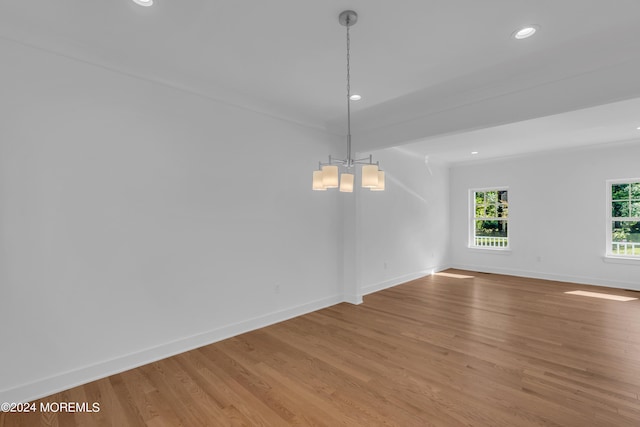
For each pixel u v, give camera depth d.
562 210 5.94
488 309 4.27
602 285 5.54
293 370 2.64
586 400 2.17
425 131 3.76
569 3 1.97
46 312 2.33
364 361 2.79
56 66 2.39
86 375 2.49
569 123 4.21
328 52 2.56
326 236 4.43
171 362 2.80
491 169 6.81
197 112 3.15
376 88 3.25
